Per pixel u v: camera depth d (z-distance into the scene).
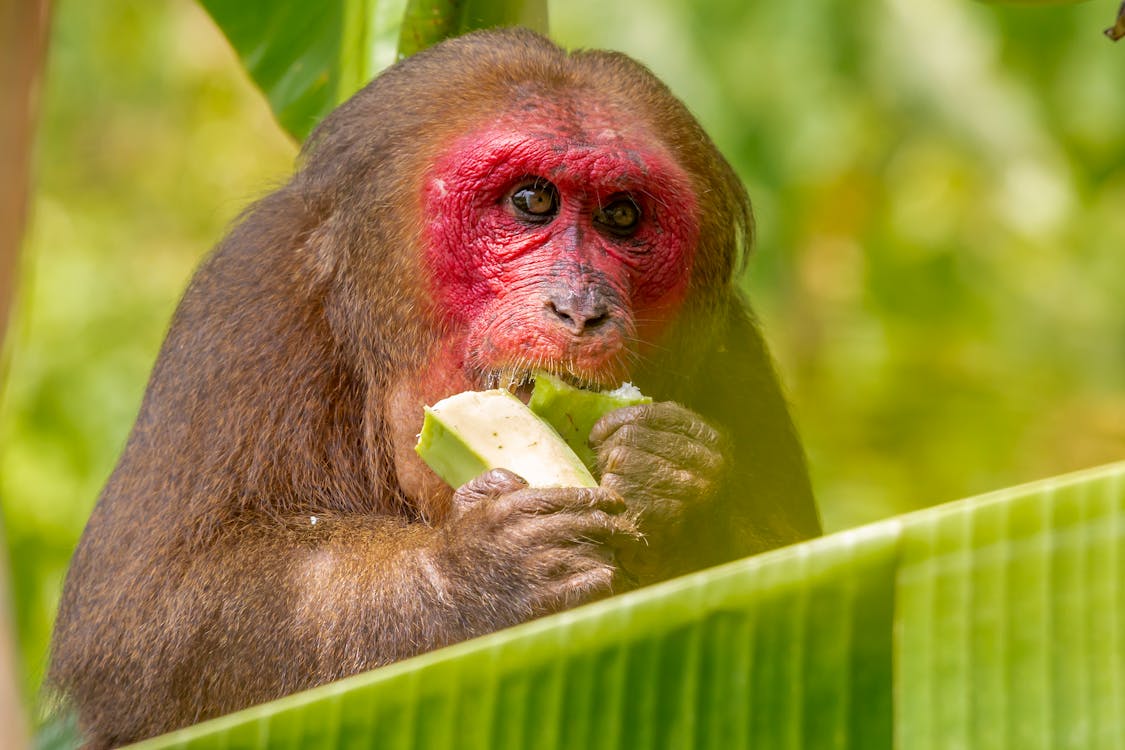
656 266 10.19
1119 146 23.02
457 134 10.20
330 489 10.59
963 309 24.78
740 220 11.45
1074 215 23.95
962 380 24.30
